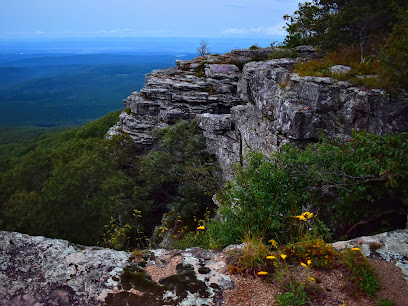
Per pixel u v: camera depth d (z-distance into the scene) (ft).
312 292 12.12
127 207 82.17
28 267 13.09
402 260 13.89
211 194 76.18
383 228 23.93
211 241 23.75
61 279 12.59
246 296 12.12
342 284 12.57
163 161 88.07
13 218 80.79
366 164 21.06
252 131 57.16
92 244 74.18
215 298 11.98
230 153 73.20
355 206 23.88
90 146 109.19
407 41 27.76
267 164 25.29
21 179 96.99
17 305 11.24
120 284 12.53
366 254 14.39
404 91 29.25
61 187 74.18
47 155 106.42
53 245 14.56
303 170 24.18
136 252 14.74
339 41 56.59
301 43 88.74
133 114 108.27
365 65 37.24
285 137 41.88
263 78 49.32
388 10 50.93
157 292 12.14
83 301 11.60
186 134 85.97
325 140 27.30
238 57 105.19
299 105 38.70
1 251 13.83
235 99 92.79
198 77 101.81
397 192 22.15
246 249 14.39
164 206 96.99
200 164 80.07
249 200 22.70
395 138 21.47
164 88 99.04
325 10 64.54
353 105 33.30
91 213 75.10
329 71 38.99
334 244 15.72
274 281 12.89
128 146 100.42
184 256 14.73
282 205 22.43
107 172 84.84
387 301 11.49
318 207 26.11
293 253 14.29
